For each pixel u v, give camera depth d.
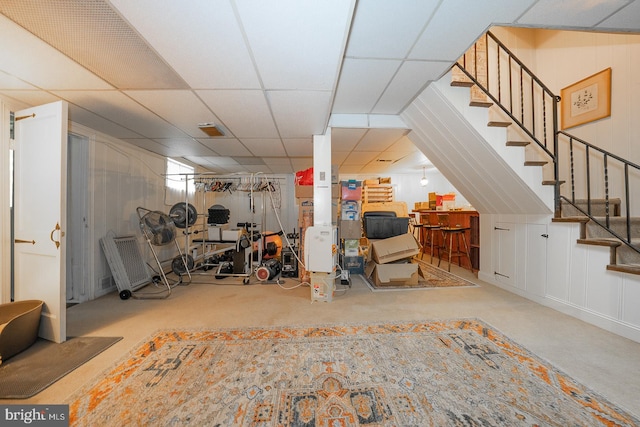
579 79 3.15
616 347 1.91
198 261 4.77
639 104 2.59
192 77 1.96
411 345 1.97
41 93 2.22
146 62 1.76
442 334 2.13
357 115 3.22
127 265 3.41
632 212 2.63
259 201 7.07
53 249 2.06
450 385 1.53
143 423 1.28
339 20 1.37
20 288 2.21
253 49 1.62
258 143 3.82
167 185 4.79
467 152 2.96
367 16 1.57
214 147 4.06
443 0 1.47
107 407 1.38
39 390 1.50
